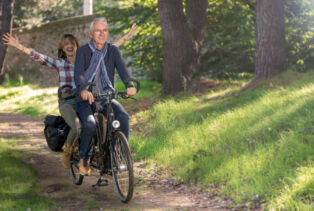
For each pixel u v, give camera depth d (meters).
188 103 29.39
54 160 19.95
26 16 95.38
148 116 28.80
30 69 86.50
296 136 16.22
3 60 74.38
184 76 35.81
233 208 12.27
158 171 17.50
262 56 30.03
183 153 18.33
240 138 18.25
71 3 105.31
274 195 12.22
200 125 22.34
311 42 37.78
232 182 14.04
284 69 30.00
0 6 71.00
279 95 24.23
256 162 15.00
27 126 33.59
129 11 44.31
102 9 45.88
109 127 12.66
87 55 12.77
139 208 12.47
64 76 14.45
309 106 19.61
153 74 50.62
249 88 29.00
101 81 12.86
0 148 21.03
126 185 12.77
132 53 46.47
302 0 39.47
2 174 15.64
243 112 22.30
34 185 14.73
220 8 41.91
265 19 29.70
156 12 43.03
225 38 41.91
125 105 36.09
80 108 12.88
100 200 13.43
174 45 35.41
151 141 21.55
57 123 14.38
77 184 15.10
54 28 84.12
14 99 57.50
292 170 13.54
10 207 11.81
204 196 13.85
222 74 42.19
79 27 81.25
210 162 16.28
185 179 15.84
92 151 13.20
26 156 20.56
